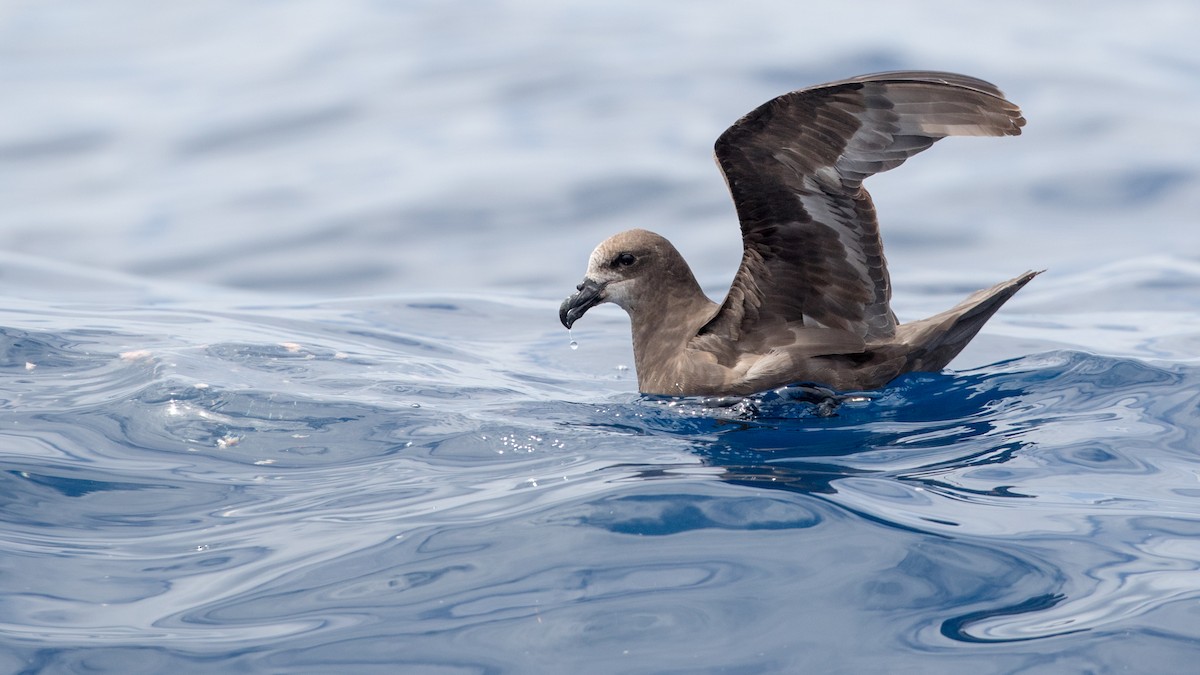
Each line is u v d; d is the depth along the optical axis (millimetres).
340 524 9156
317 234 19891
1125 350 14164
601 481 9727
